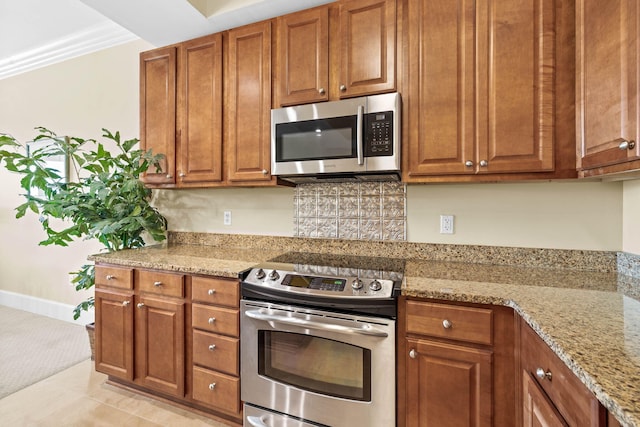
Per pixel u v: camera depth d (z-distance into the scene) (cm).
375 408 136
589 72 122
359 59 166
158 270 182
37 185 238
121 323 193
